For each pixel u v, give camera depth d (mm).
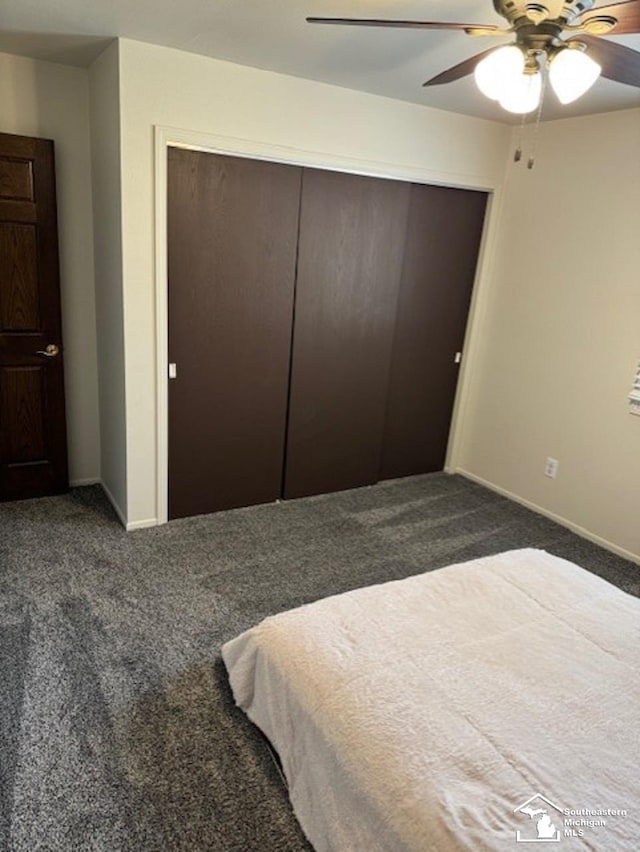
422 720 1378
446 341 4012
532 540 3375
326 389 3596
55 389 3322
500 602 1858
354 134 3115
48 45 2639
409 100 3172
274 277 3195
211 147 2770
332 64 2625
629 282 3113
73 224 3229
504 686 1495
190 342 3062
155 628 2363
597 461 3361
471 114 3398
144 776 1712
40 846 1504
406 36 2211
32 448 3357
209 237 2945
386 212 3436
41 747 1780
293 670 1595
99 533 3098
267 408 3422
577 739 1350
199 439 3256
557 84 1534
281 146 2936
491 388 3998
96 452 3664
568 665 1582
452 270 3844
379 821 1235
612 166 3125
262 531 3260
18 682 2027
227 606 2545
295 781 1587
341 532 3312
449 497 3898
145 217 2732
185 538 3117
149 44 2502
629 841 1121
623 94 2748
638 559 3195
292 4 1996
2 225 2967
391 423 3996
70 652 2191
